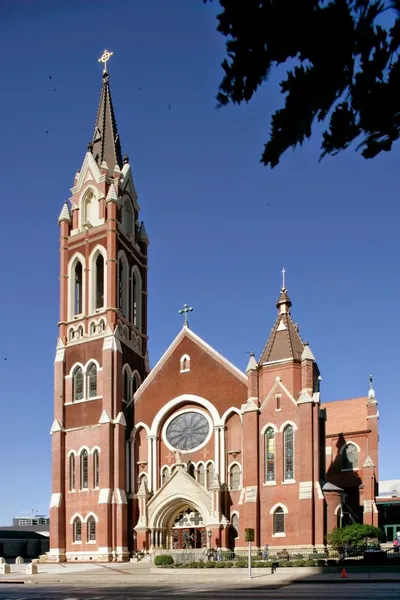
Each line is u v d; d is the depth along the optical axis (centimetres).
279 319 7300
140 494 7362
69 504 7725
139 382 8456
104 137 9262
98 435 7744
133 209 9200
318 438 6625
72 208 8906
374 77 827
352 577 4603
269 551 6450
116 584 5144
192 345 7831
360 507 8319
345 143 869
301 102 848
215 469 7200
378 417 8869
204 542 7069
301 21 805
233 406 7331
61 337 8412
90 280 8450
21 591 4572
